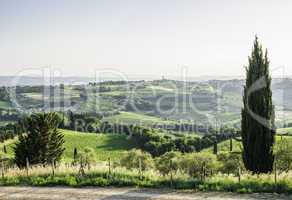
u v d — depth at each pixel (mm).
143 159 72312
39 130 47969
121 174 23000
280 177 20266
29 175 24109
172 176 21734
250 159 28969
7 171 26359
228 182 19969
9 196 18984
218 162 61625
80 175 22984
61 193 19234
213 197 17328
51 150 48094
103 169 24469
